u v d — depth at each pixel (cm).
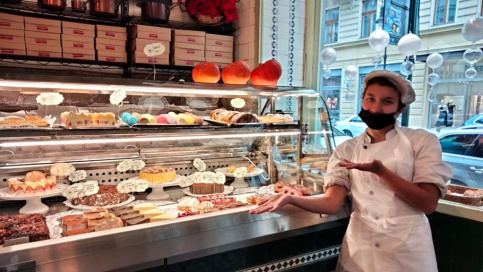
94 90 173
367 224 168
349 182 181
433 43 287
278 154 241
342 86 360
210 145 234
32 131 159
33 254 134
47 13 257
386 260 161
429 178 148
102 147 200
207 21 302
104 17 249
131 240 152
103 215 163
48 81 156
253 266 208
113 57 262
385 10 299
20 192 170
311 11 329
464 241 217
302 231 224
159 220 167
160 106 210
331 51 309
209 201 197
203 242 168
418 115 298
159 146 217
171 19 314
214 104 230
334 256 244
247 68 222
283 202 159
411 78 297
